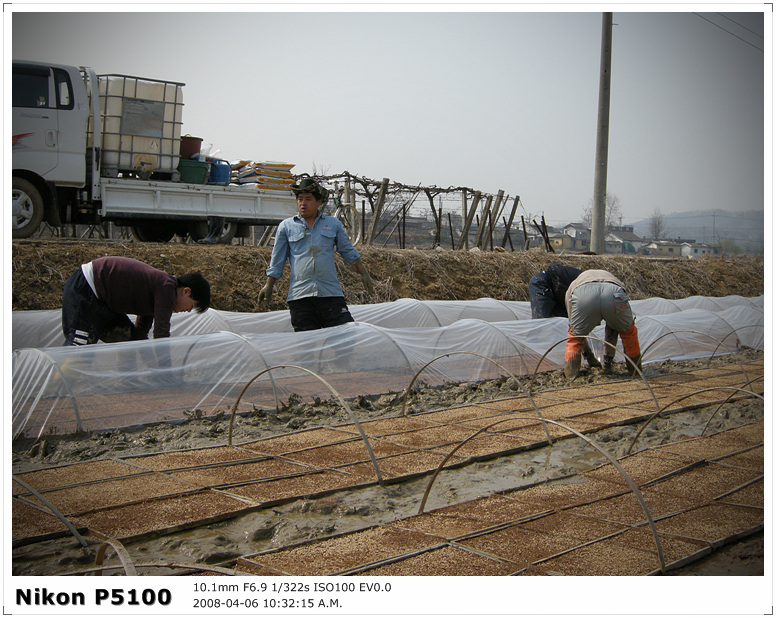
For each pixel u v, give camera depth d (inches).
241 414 218.7
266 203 438.0
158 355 215.0
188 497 149.3
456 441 197.9
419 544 128.4
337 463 175.5
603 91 661.3
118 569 117.3
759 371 321.7
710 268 713.6
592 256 646.5
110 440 191.5
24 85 346.0
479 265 523.2
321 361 245.8
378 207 560.4
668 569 120.2
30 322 275.0
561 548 128.1
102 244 373.1
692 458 185.2
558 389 277.6
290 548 125.3
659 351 350.9
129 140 391.5
